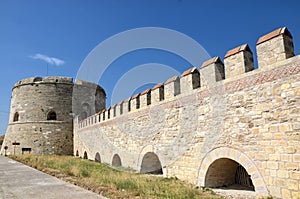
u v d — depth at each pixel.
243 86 7.80
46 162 13.67
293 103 6.41
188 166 9.75
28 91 30.98
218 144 8.49
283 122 6.61
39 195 4.39
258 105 7.30
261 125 7.16
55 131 29.67
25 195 4.42
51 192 4.63
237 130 7.86
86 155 22.58
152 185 8.25
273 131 6.84
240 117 7.81
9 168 9.34
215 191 8.39
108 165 15.69
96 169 12.41
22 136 29.62
